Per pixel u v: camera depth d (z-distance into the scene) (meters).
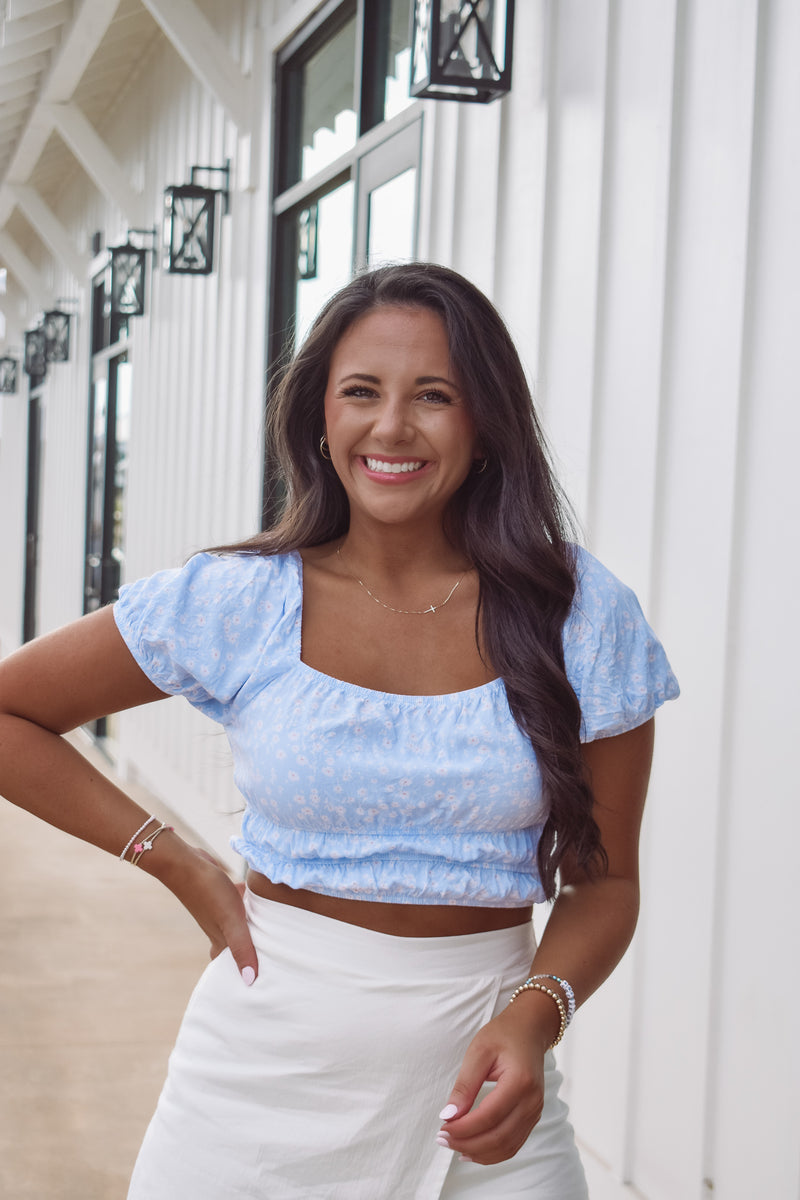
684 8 2.33
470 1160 1.18
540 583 1.29
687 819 2.26
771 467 2.05
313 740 1.25
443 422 1.28
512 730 1.27
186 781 6.04
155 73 7.05
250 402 5.14
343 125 4.28
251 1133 1.29
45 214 9.30
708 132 2.24
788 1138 1.98
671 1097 2.30
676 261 2.34
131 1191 1.38
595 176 2.63
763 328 2.08
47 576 10.96
